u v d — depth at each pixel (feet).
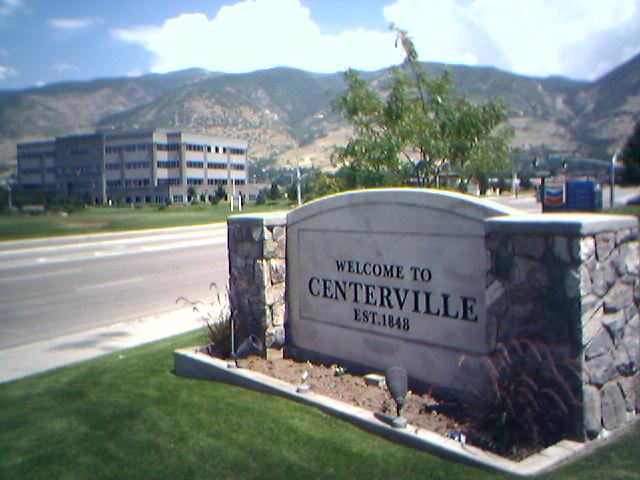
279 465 13.91
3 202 219.20
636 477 11.54
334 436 14.90
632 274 14.33
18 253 75.20
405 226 17.61
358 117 30.96
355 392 17.58
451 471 12.56
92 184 345.10
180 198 339.36
